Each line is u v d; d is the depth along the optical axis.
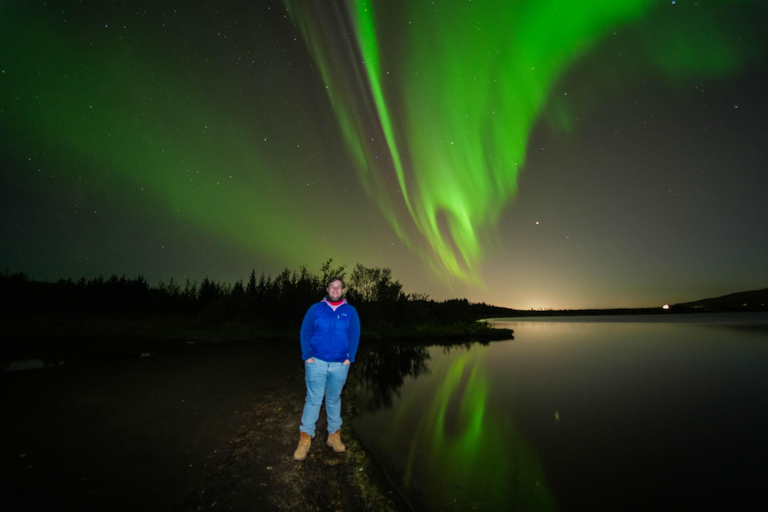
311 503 2.67
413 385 9.05
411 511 3.13
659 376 11.48
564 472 4.55
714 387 9.99
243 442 3.72
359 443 4.21
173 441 3.66
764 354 16.42
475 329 27.22
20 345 11.67
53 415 4.35
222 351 11.03
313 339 3.39
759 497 4.14
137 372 7.29
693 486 4.33
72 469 2.97
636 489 4.22
